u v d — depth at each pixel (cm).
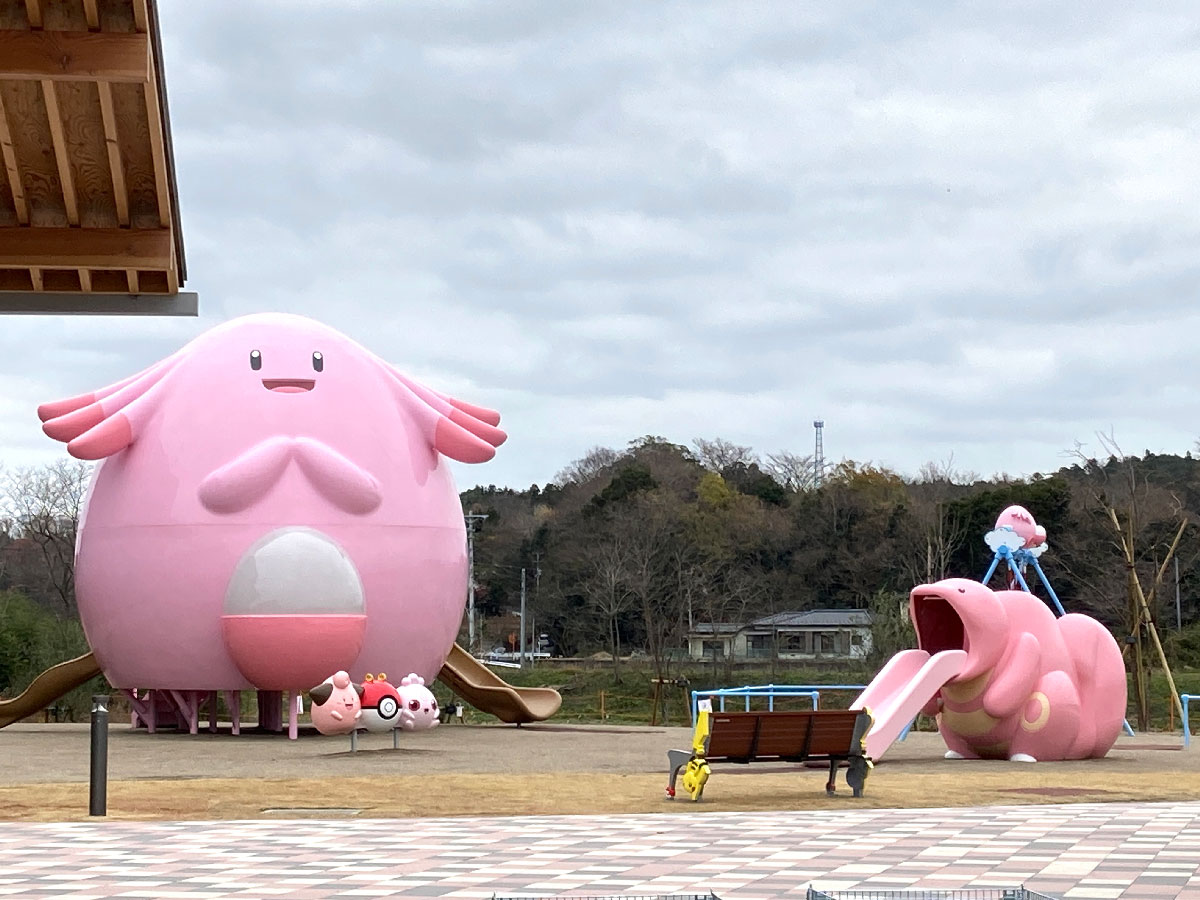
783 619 7431
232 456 2769
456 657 3438
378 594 2795
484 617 8794
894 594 6444
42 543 6819
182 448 2783
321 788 1738
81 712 4825
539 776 1922
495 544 9025
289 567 2684
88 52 1645
